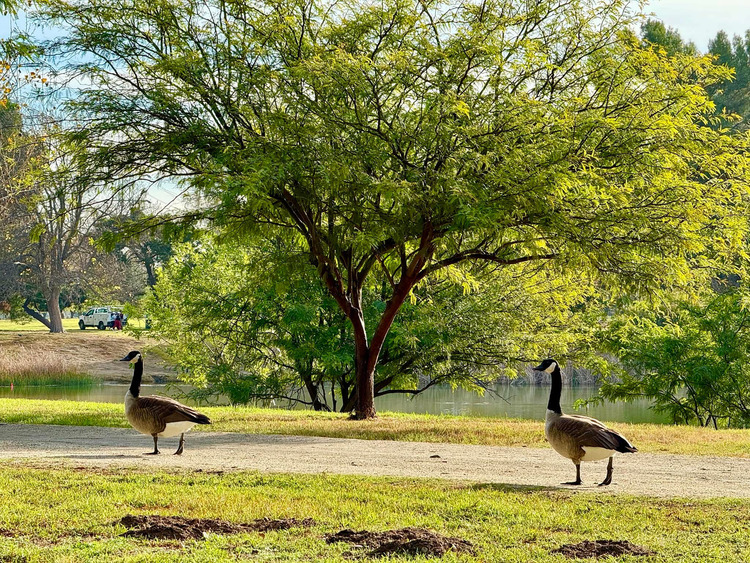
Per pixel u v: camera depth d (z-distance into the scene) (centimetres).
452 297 2942
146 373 5212
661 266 1936
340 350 2998
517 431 1736
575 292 2953
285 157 1747
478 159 1728
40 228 2234
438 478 1103
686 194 1906
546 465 1262
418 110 1872
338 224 2164
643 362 2930
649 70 1944
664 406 2992
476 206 1697
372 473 1159
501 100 1897
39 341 5816
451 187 1672
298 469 1184
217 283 3275
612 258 1912
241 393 3173
